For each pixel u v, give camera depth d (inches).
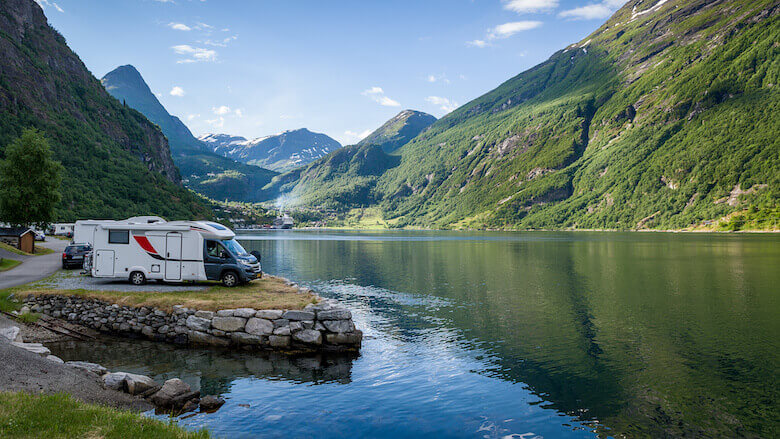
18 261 1870.1
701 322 1272.1
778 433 589.9
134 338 960.3
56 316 1024.9
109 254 1184.8
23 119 7834.6
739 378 808.9
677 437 577.9
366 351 940.6
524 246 5610.2
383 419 599.8
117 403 571.8
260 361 842.2
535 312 1417.3
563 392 728.3
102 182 7829.7
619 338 1090.7
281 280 1411.2
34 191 2549.2
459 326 1213.7
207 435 438.6
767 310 1445.6
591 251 4562.0
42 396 473.7
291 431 549.3
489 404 669.9
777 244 5438.0
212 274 1173.1
